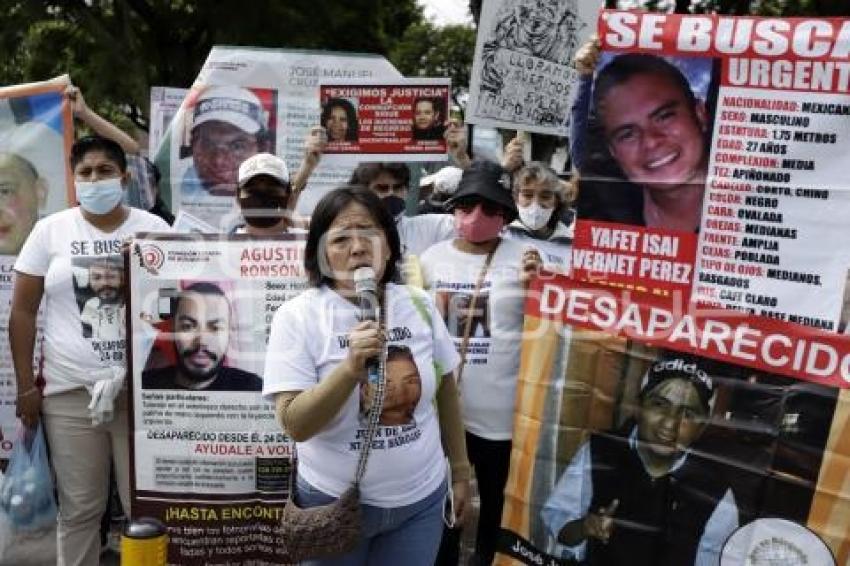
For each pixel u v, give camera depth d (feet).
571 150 10.73
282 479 11.91
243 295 11.84
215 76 16.02
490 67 14.10
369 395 8.55
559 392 11.23
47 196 14.01
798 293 9.66
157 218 12.87
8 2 65.26
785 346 9.77
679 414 10.47
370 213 8.74
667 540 10.60
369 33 70.74
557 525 11.30
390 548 9.01
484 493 12.47
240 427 11.89
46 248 12.32
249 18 62.64
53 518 12.75
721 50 9.81
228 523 12.04
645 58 10.22
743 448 10.07
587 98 10.58
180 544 12.08
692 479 10.41
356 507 8.56
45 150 13.97
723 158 9.95
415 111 14.25
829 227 9.45
